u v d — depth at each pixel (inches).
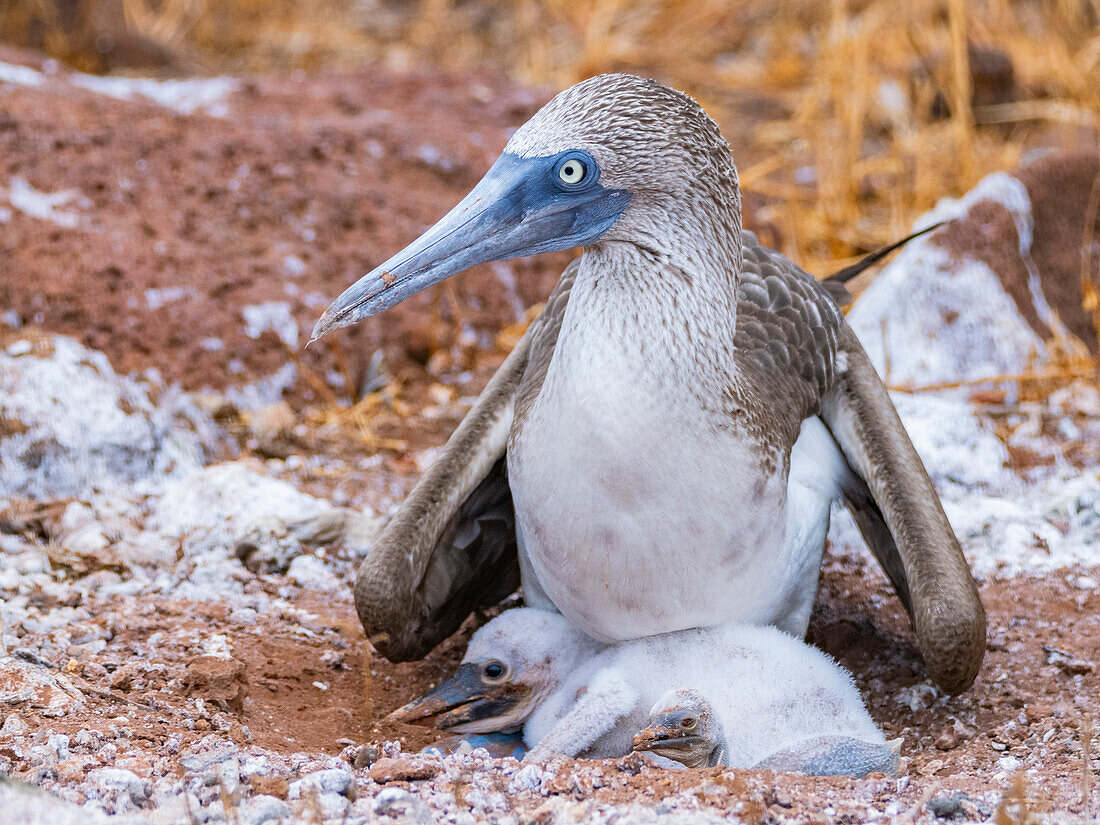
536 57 924.0
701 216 314.7
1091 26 944.9
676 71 932.0
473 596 402.0
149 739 307.4
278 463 520.1
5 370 482.6
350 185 642.8
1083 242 645.9
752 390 342.3
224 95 745.0
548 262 654.5
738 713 333.4
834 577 441.4
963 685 335.0
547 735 335.0
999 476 502.0
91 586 418.9
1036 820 267.0
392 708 379.2
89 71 861.2
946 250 591.5
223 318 564.1
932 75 846.5
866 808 276.2
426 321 607.8
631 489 313.3
